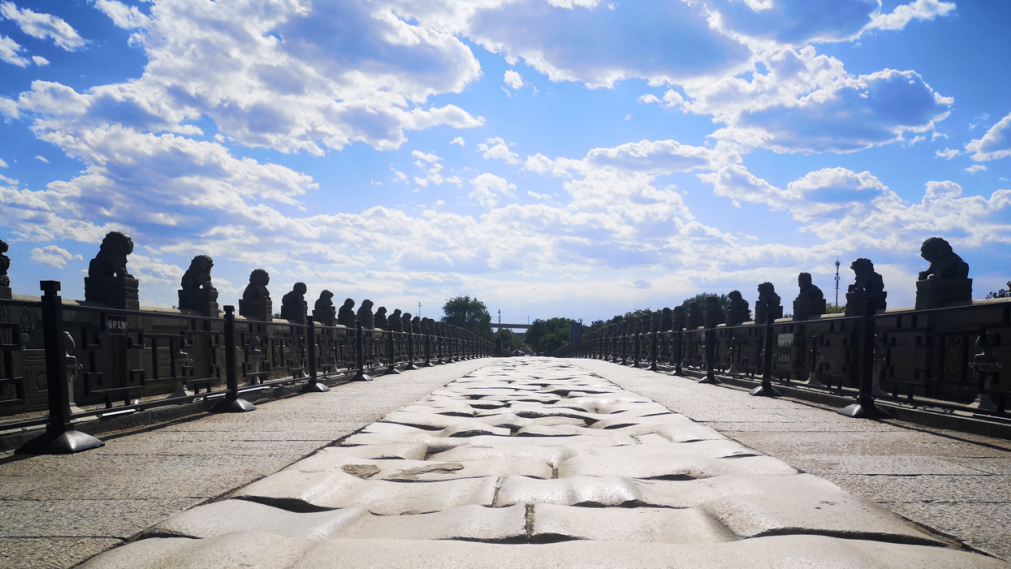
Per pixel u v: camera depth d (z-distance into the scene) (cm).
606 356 2975
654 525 243
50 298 431
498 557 207
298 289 1123
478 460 378
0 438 424
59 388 430
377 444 443
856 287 760
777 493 286
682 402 748
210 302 816
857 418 588
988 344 497
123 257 642
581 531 234
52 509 273
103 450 425
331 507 280
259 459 387
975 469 351
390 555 209
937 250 638
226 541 221
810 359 882
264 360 886
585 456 377
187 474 344
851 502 272
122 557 208
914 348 658
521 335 17575
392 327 1958
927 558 206
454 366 2097
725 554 208
